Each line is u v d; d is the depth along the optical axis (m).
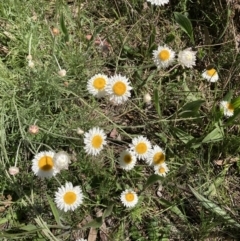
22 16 0.44
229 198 0.42
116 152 0.42
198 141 0.41
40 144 0.37
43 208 0.39
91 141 0.34
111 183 0.40
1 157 0.39
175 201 0.41
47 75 0.40
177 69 0.45
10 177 0.37
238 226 0.39
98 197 0.40
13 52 0.43
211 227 0.39
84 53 0.44
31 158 0.41
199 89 0.45
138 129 0.44
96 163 0.40
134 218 0.39
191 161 0.42
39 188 0.40
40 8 0.46
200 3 0.49
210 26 0.48
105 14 0.49
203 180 0.42
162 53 0.37
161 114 0.43
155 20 0.47
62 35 0.45
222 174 0.42
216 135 0.41
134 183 0.41
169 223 0.40
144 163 0.42
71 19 0.46
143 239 0.39
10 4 0.44
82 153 0.40
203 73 0.42
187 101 0.44
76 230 0.39
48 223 0.39
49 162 0.34
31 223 0.39
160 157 0.37
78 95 0.40
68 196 0.33
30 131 0.35
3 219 0.39
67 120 0.41
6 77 0.42
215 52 0.47
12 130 0.40
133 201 0.37
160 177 0.34
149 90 0.44
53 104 0.42
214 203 0.39
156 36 0.47
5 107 0.41
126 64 0.46
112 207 0.37
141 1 0.48
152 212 0.40
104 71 0.45
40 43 0.44
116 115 0.44
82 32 0.47
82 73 0.43
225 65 0.46
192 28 0.44
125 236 0.40
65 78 0.42
